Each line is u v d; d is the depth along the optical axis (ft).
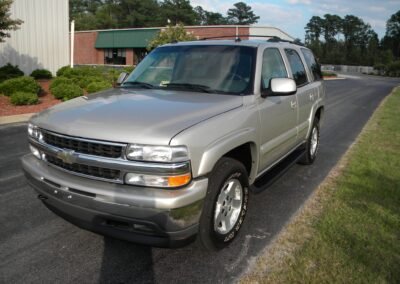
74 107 11.16
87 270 10.29
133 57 161.38
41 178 10.66
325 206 14.48
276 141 14.52
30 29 56.29
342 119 37.76
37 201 14.70
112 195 9.14
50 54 59.93
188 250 11.37
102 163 9.32
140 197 8.95
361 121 36.40
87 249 11.34
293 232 12.41
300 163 20.35
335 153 23.24
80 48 177.17
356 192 15.87
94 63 173.06
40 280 9.81
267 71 14.17
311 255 10.92
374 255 10.91
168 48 15.57
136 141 8.98
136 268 10.43
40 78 55.21
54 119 10.57
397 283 9.65
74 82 47.16
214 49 14.40
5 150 21.81
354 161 20.67
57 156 10.14
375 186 16.60
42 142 10.74
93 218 9.69
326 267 10.31
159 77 14.11
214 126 10.18
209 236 10.39
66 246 11.49
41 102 38.78
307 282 9.67
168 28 75.77
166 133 9.14
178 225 9.21
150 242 9.46
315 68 21.47
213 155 9.79
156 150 8.92
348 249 11.23
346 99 60.18
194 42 15.49
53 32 59.72
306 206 14.64
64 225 12.80
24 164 11.45
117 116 10.06
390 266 10.37
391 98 62.69
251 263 10.67
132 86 13.98
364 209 14.10
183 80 13.52
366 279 9.78
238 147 11.82
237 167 11.14
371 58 345.51
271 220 13.46
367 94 71.72
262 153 13.21
